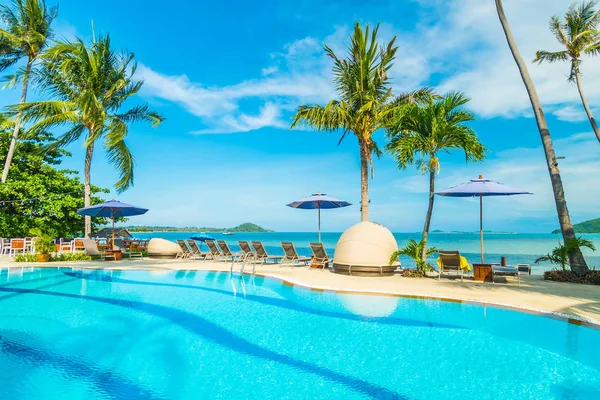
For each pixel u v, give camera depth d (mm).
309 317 7578
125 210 20516
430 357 5426
